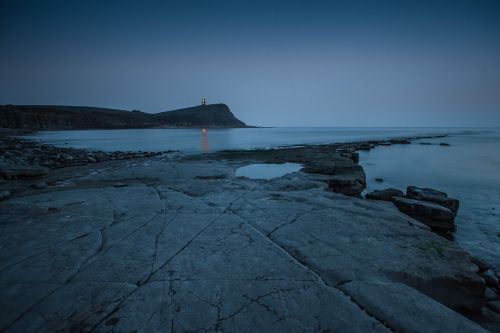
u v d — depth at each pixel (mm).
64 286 3156
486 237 7277
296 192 8023
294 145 39281
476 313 3479
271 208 6258
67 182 10734
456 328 2436
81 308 2764
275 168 16609
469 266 3691
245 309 2686
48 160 18266
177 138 61156
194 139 57344
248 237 4531
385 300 2832
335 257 3803
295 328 2426
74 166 16047
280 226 5031
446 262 3760
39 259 3828
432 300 2852
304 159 19781
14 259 3842
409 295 2926
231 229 4910
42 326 2533
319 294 2932
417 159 24609
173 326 2475
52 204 6707
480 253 6352
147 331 2426
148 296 2928
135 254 3926
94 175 12227
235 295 2916
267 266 3539
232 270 3443
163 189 8578
